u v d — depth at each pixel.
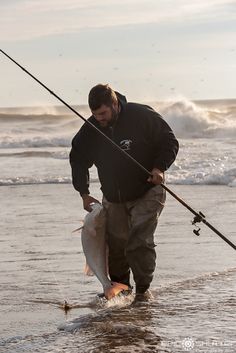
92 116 14.82
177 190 34.12
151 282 16.41
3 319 13.84
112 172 14.59
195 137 76.06
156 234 22.30
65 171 44.22
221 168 39.97
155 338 12.09
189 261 18.44
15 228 24.34
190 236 21.81
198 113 81.38
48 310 14.43
